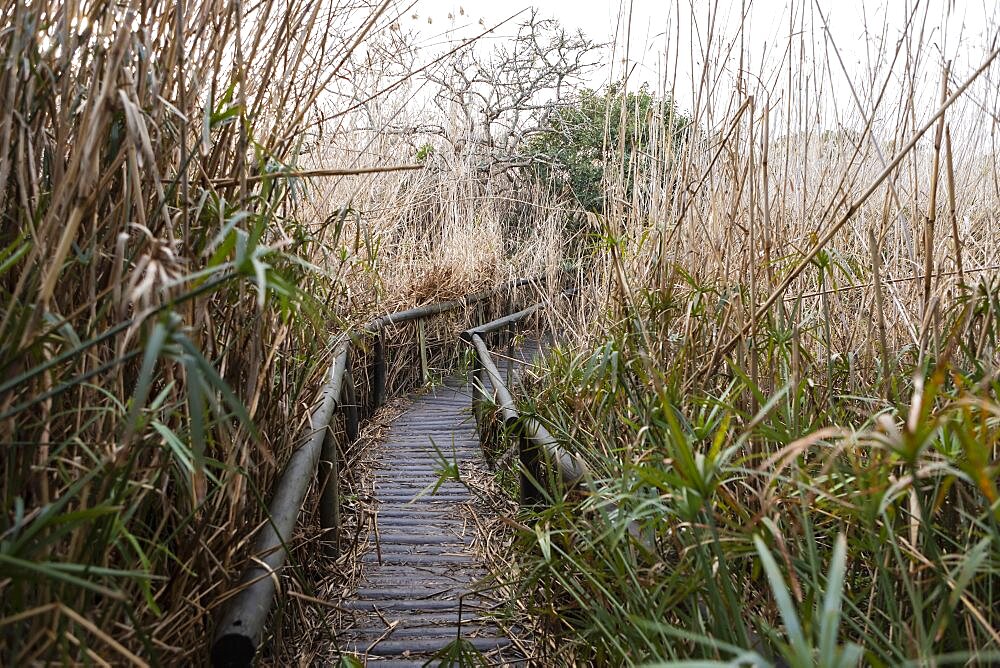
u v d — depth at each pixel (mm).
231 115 1544
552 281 6191
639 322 2400
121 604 1284
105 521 1204
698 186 2496
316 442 2506
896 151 2381
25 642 1128
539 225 9555
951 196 1655
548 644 2258
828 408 1933
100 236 1418
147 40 1373
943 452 1334
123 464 1321
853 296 2477
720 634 1237
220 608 1641
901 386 1936
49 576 988
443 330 7355
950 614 1168
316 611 2525
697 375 2154
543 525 2273
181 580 1489
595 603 1869
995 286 1888
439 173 8781
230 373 1767
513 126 11930
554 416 3035
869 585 1646
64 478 1214
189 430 1484
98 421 1345
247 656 1483
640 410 2258
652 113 3502
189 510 1570
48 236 1234
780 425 1771
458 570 3066
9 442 1131
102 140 1387
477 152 10141
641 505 1495
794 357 1737
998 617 1387
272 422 2172
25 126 1224
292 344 2287
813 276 2414
